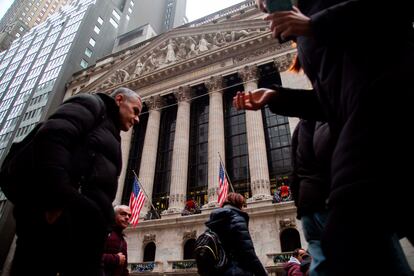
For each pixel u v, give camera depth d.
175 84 32.28
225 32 32.50
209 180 23.94
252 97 2.51
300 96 2.34
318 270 2.04
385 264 1.23
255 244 18.92
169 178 27.84
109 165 2.65
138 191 20.58
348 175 1.28
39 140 2.16
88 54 61.97
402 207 1.20
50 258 2.22
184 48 34.84
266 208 19.81
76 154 2.40
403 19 1.52
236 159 25.44
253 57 28.73
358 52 1.51
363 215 1.23
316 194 2.23
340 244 1.28
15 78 67.44
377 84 1.34
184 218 22.38
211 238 4.12
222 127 26.95
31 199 2.13
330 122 1.70
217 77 29.52
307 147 2.36
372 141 1.26
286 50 27.03
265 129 25.78
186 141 28.08
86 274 2.37
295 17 1.65
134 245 23.14
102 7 72.56
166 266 20.77
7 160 2.38
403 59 1.42
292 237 18.97
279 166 23.36
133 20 82.50
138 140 33.28
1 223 37.69
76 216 2.25
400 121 1.24
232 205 4.86
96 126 2.76
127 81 36.00
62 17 77.06
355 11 1.48
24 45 78.06
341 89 1.55
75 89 48.03
